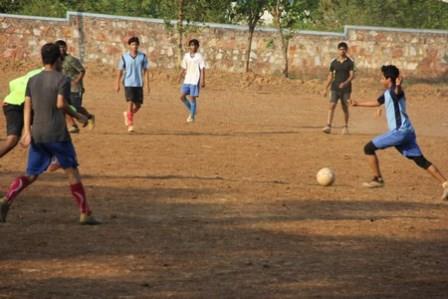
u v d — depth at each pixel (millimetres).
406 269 20531
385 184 33469
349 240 23438
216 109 62375
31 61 84500
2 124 47250
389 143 31375
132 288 18156
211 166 35844
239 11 83188
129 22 84812
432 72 84938
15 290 17797
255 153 40312
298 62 85062
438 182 34656
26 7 97438
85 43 85062
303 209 27469
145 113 56812
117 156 37438
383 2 99250
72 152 23984
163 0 84750
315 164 37875
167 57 84812
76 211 25734
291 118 58812
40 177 31000
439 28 98812
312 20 91812
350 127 55031
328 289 18500
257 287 18484
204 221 25031
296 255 21484
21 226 23656
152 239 22625
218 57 84625
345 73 49875
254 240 22938
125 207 26641
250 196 29234
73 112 23906
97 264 20047
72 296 17469
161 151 39469
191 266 20109
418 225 25828
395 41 84688
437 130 56438
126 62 46250
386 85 31453
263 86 78625
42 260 20281
